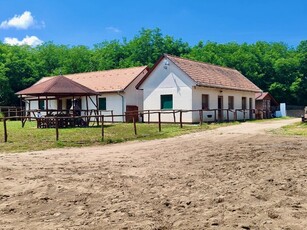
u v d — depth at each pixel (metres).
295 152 11.44
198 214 5.59
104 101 32.22
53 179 8.02
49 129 20.45
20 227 5.16
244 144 13.63
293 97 56.97
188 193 6.79
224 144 13.79
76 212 5.81
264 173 8.36
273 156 10.67
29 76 49.81
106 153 12.17
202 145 13.66
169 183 7.57
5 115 36.22
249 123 26.05
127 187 7.30
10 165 9.81
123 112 30.95
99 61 64.19
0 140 15.17
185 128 20.58
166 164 9.77
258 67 57.34
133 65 59.25
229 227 5.02
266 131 18.80
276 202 6.15
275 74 57.88
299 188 7.03
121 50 66.62
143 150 12.76
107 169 9.16
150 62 62.06
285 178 7.84
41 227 5.15
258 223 5.17
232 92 32.22
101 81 34.22
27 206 6.17
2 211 5.91
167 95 28.25
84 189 7.18
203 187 7.20
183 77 27.31
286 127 20.86
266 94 40.69
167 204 6.13
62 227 5.14
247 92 35.19
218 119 29.75
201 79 27.92
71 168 9.34
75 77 38.16
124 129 20.20
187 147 13.19
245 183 7.45
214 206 5.99
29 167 9.51
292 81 56.66
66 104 33.56
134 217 5.51
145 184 7.52
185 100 27.23
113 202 6.30
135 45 65.12
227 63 57.97
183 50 67.38
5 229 5.09
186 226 5.08
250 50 62.19
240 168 8.98
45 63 62.22
